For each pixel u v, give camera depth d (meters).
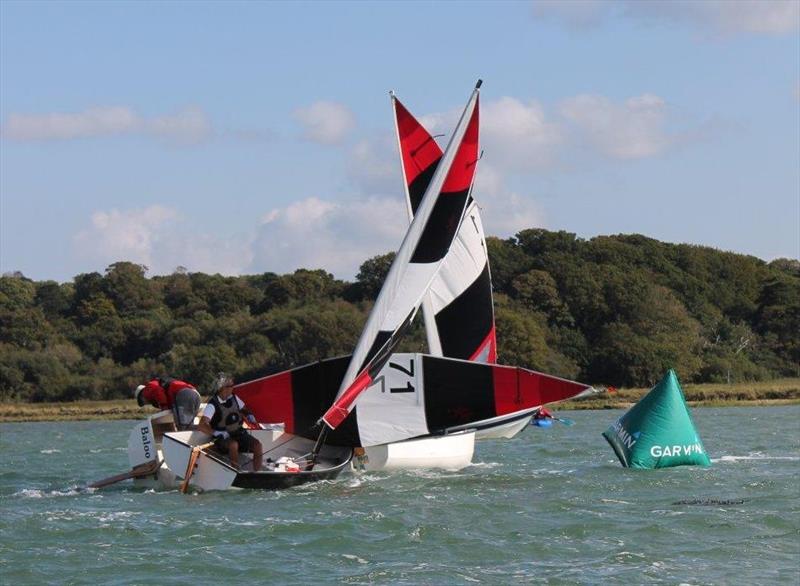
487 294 54.06
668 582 27.19
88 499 41.06
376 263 194.75
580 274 179.88
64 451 74.19
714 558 29.59
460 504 38.25
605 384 161.88
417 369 45.34
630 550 30.64
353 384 44.19
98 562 29.64
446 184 48.22
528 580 27.52
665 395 49.25
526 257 192.12
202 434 43.16
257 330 173.88
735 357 174.50
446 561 29.64
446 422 45.31
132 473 44.28
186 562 29.58
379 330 45.56
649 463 48.47
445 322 53.31
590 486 42.47
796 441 67.56
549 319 174.62
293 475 42.25
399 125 52.72
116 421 147.88
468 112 48.06
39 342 188.25
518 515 36.12
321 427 45.94
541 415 63.22
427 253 47.62
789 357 183.88
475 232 53.59
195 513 36.97
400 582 27.39
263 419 46.31
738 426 87.56
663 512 36.19
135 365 175.00
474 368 44.88
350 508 37.62
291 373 46.00
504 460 54.97
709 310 191.62
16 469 57.50
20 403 172.00
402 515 36.16
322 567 29.02
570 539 32.25
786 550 30.48
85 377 175.88
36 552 30.86
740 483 42.75
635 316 176.00
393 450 47.50
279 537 32.72
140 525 34.84
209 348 170.62
